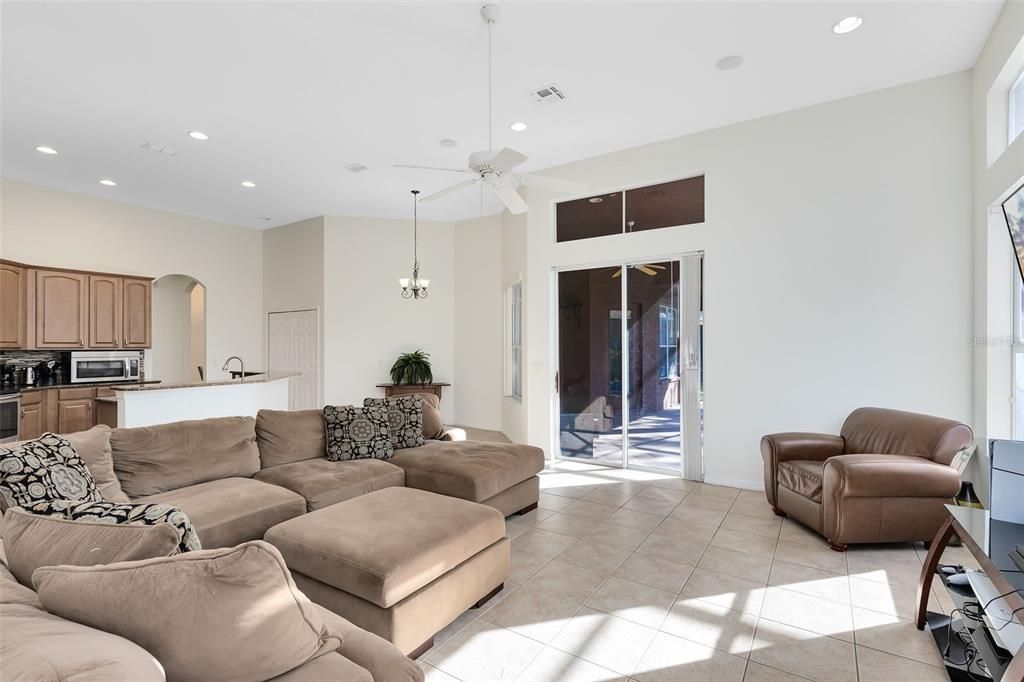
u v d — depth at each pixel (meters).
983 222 3.37
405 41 3.14
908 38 3.19
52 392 5.50
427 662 2.03
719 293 4.50
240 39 3.11
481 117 4.21
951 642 2.09
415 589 2.04
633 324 5.12
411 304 7.61
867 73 3.61
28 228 5.65
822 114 4.05
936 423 3.18
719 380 4.50
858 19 2.98
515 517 3.72
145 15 2.87
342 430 3.77
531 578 2.75
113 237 6.38
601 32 3.07
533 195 5.60
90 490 2.39
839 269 4.00
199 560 0.96
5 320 5.17
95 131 4.42
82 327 5.90
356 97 3.86
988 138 3.28
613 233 5.16
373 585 1.90
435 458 3.69
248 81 3.61
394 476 3.46
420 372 7.30
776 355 4.25
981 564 1.68
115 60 3.33
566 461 5.50
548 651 2.10
